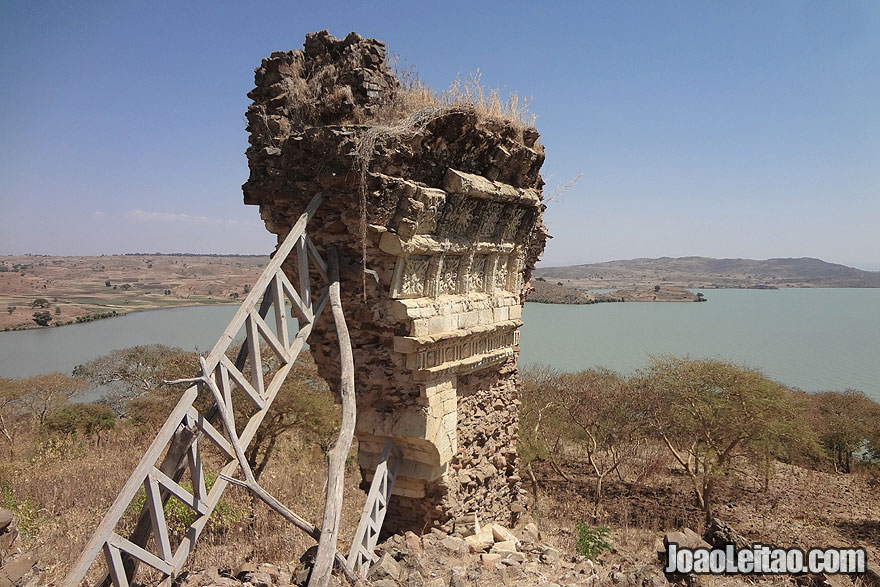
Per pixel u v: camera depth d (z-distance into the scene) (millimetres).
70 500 14352
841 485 29156
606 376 33219
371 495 8812
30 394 30812
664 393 25578
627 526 18719
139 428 26219
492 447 11945
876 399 46969
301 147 8359
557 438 30297
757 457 26578
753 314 146000
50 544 10477
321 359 9680
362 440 9875
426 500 9883
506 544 10102
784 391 25359
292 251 9000
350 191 8070
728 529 12633
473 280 10672
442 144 8906
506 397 12523
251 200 9219
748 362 62750
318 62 9086
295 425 19797
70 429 28031
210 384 5996
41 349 58969
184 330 72375
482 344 10977
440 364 9438
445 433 9703
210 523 11500
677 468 31812
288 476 18594
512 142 10359
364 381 9227
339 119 8469
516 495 12906
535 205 11445
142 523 5934
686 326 107312
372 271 8531
